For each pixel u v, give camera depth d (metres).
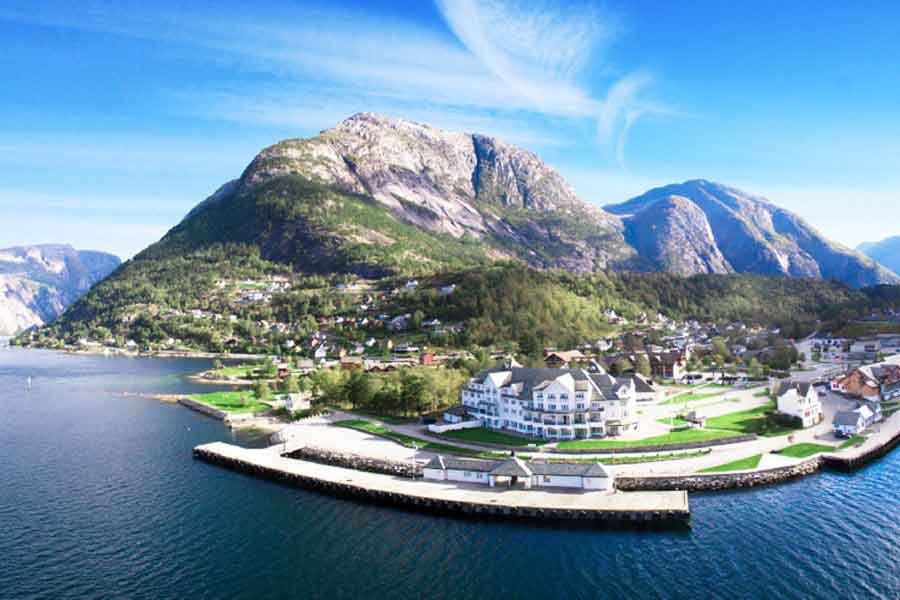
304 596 86.06
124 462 149.50
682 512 106.62
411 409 189.00
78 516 114.75
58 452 158.88
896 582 86.50
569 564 93.62
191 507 118.94
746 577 88.50
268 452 151.50
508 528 106.75
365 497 122.88
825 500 114.56
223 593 87.06
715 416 171.62
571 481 120.88
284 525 109.81
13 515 115.25
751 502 114.38
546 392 154.75
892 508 110.50
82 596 86.62
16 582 90.44
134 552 99.69
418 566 94.06
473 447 147.75
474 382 175.25
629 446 140.25
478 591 86.69
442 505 115.50
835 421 152.38
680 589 85.94
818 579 87.62
